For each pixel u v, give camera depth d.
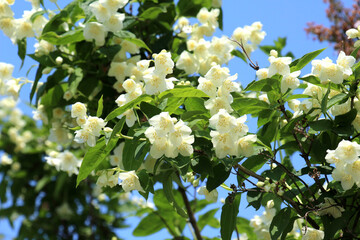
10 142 7.52
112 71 3.78
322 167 2.74
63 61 3.99
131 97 2.74
